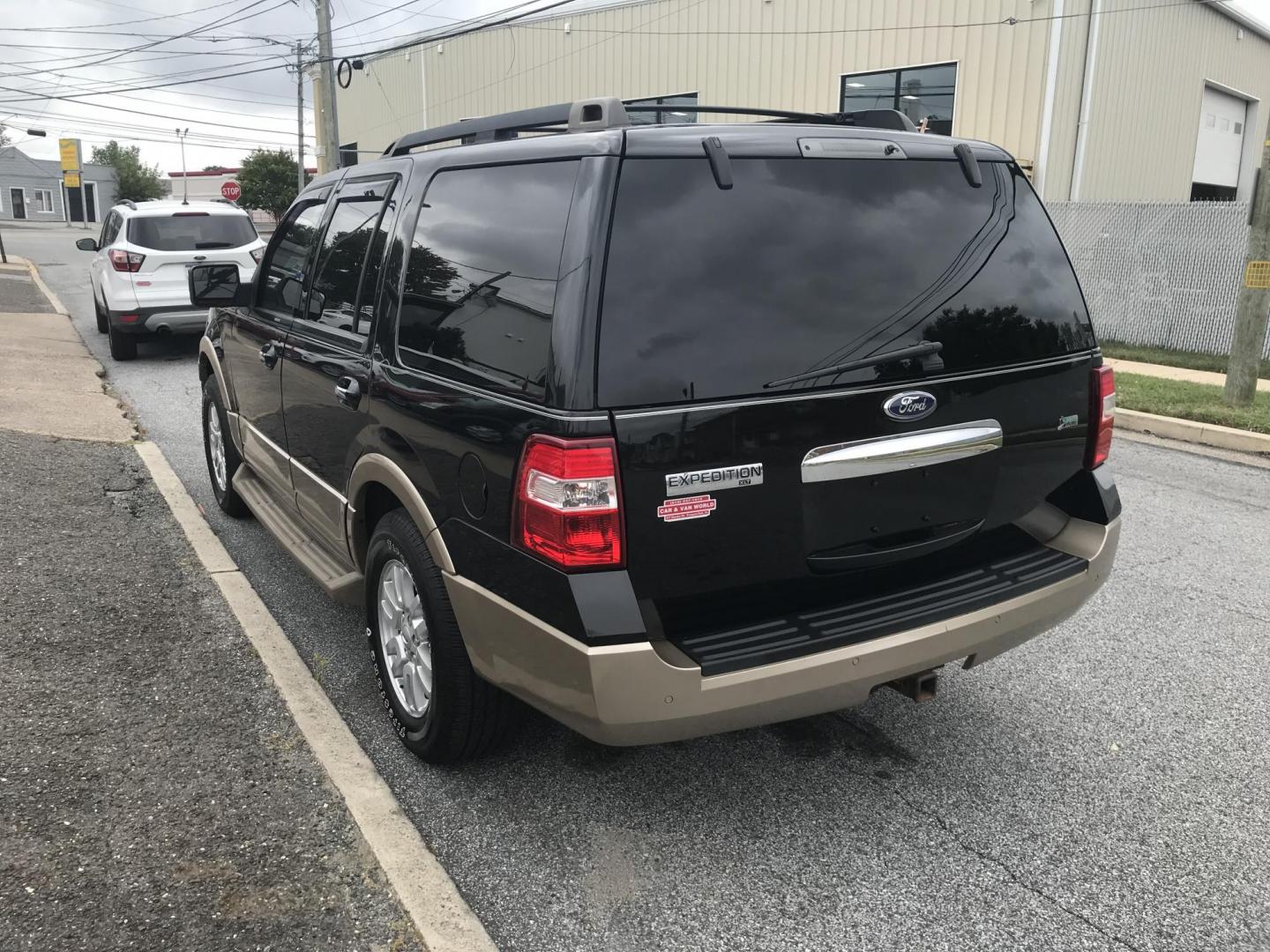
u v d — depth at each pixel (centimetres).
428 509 294
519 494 252
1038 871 286
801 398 258
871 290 272
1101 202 1442
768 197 265
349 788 303
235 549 529
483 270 282
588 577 243
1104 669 417
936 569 307
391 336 325
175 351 1249
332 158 2555
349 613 454
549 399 243
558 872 281
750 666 253
